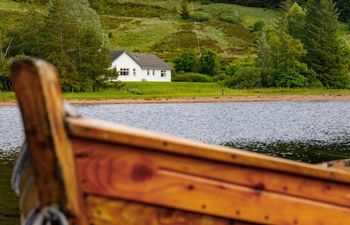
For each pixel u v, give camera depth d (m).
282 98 72.12
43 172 4.28
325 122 40.59
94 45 76.00
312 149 25.30
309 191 5.29
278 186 5.11
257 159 4.92
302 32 96.06
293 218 5.24
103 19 146.75
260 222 5.09
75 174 4.40
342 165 8.10
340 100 71.19
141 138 4.48
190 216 4.84
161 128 34.78
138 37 134.88
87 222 4.53
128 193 4.57
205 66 101.19
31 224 4.52
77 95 69.00
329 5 92.31
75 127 4.31
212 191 4.84
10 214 12.45
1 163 20.12
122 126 4.73
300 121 41.12
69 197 4.30
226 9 168.62
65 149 4.29
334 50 90.56
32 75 4.12
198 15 154.62
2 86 70.94
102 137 4.38
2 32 81.31
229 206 4.93
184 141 4.73
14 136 29.38
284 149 25.31
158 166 4.64
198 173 4.77
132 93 73.69
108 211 4.56
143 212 4.67
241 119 42.06
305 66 88.19
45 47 76.25
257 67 89.50
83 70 75.06
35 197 4.50
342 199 5.46
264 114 47.19
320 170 5.25
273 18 162.00
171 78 97.06
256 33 140.88
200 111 50.12
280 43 88.25
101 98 66.12
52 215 4.34
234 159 4.84
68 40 75.19
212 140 28.80
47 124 4.18
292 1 158.62
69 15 89.25
